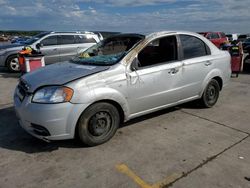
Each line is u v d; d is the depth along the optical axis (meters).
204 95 4.78
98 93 3.19
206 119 4.45
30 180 2.68
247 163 3.03
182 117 4.52
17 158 3.11
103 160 3.07
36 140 3.60
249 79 8.29
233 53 8.44
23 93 3.34
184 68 4.21
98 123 3.33
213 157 3.15
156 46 3.96
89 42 10.58
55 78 3.22
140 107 3.77
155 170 2.87
